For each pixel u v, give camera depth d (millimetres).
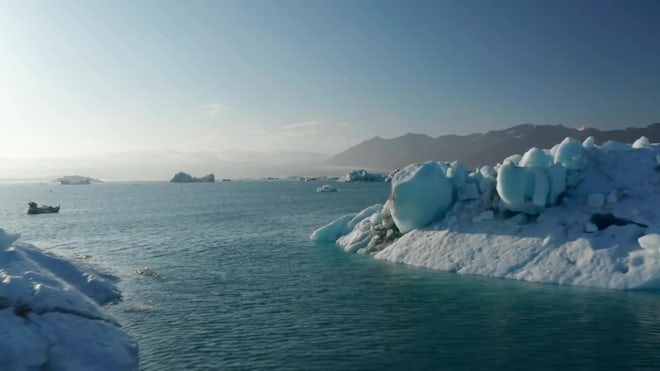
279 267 31969
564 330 18078
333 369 15000
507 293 23531
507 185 30188
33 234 57094
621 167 31547
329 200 135000
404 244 33719
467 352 16203
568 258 26078
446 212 34250
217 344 17250
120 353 15664
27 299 15891
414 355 16016
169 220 74250
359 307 21844
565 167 31922
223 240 47344
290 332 18500
